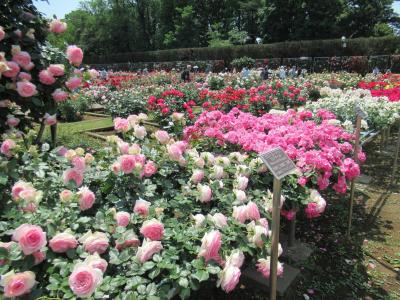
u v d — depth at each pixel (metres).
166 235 1.75
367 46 31.92
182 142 2.70
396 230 3.84
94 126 8.48
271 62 33.31
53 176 2.13
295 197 2.77
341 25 41.47
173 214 2.19
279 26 43.25
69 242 1.57
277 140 3.42
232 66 33.44
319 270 3.07
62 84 4.01
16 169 2.10
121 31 51.09
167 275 1.60
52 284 1.40
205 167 2.69
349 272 3.08
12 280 1.31
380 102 7.05
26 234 1.43
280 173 1.87
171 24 51.31
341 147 3.82
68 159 2.15
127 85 16.58
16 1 3.93
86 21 54.16
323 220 4.02
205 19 50.25
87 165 2.24
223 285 1.57
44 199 1.98
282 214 2.92
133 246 1.76
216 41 43.53
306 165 3.03
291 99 10.88
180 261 1.71
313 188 3.12
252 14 49.06
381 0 41.53
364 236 3.71
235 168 2.76
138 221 1.89
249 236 1.91
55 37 4.57
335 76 19.02
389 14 43.09
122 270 1.63
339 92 10.19
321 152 3.21
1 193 1.91
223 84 17.23
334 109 6.68
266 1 44.09
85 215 2.09
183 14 46.12
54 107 4.12
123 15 51.34
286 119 4.59
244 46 38.09
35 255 1.52
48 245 1.63
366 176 5.65
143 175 2.38
